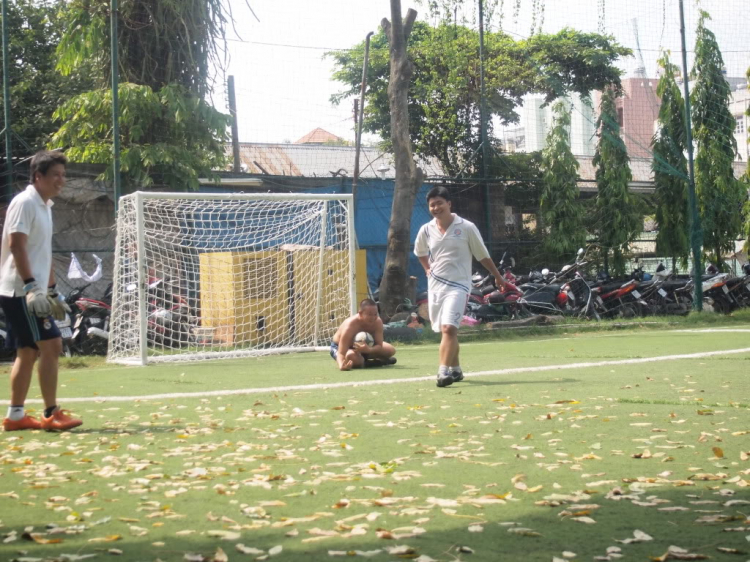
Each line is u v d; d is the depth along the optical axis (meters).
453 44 21.78
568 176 18.45
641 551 2.70
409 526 3.03
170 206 12.36
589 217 19.16
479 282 16.22
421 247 7.43
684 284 17.02
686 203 18.77
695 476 3.66
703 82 18.47
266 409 6.05
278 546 2.80
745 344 10.91
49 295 5.28
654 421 5.13
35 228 5.21
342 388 7.28
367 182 18.03
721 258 19.17
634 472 3.80
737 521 2.98
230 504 3.40
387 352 9.19
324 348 11.80
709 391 6.48
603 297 16.38
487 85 22.02
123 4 14.96
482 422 5.23
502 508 3.24
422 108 22.98
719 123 18.47
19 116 17.81
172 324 11.82
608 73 21.84
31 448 4.71
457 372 7.22
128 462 4.25
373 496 3.48
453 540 2.86
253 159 23.09
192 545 2.87
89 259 14.64
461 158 22.31
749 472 3.71
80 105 14.52
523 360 9.47
